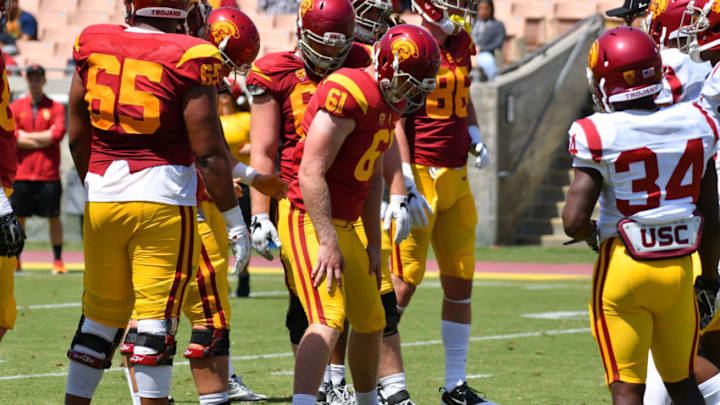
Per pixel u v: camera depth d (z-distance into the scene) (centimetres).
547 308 3947
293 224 1725
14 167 1716
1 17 1741
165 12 1606
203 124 1559
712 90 1727
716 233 1592
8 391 2280
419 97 1702
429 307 3956
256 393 2314
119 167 1570
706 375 1695
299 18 1806
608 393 2353
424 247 2306
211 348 1956
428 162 2288
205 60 1555
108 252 1591
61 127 4875
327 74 1870
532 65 7025
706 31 1730
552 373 2608
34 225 6688
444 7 2272
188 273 1606
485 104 6556
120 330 1650
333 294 1662
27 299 3969
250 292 4397
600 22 7462
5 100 1683
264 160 1914
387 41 1609
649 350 1723
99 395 2269
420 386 2439
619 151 1505
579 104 7369
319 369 1642
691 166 1520
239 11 2005
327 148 1625
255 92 1930
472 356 2859
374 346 1781
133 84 1555
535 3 8125
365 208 1780
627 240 1517
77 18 8388
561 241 6725
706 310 1656
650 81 1525
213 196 1606
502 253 6262
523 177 6844
